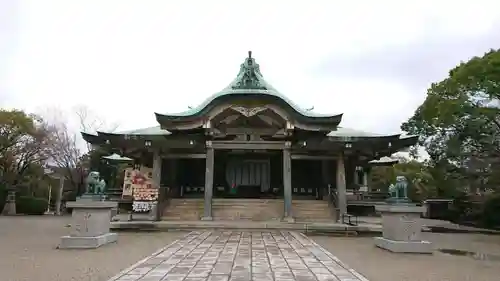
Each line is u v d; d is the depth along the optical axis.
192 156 26.39
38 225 24.17
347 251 13.94
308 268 9.98
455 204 33.03
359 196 31.33
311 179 31.42
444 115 26.36
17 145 42.94
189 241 15.58
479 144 26.75
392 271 10.18
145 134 25.42
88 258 11.41
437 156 33.91
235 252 12.66
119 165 47.75
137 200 23.81
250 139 25.53
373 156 28.72
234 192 31.09
